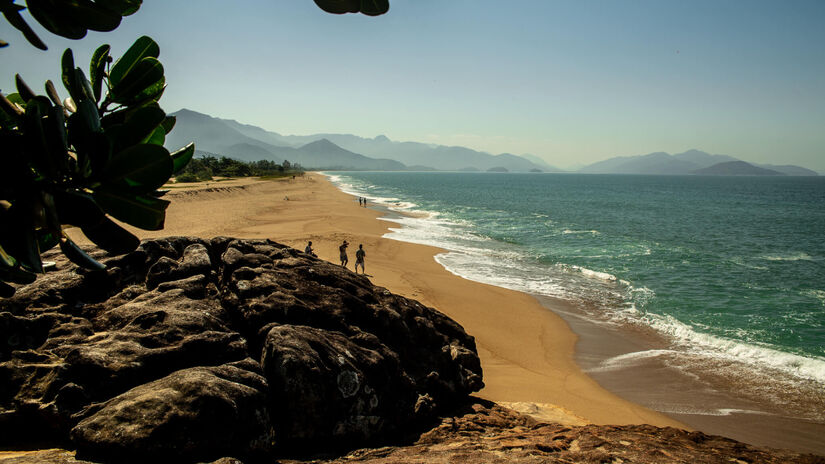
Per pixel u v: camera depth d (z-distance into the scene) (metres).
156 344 5.28
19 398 4.38
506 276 20.88
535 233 35.66
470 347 9.01
